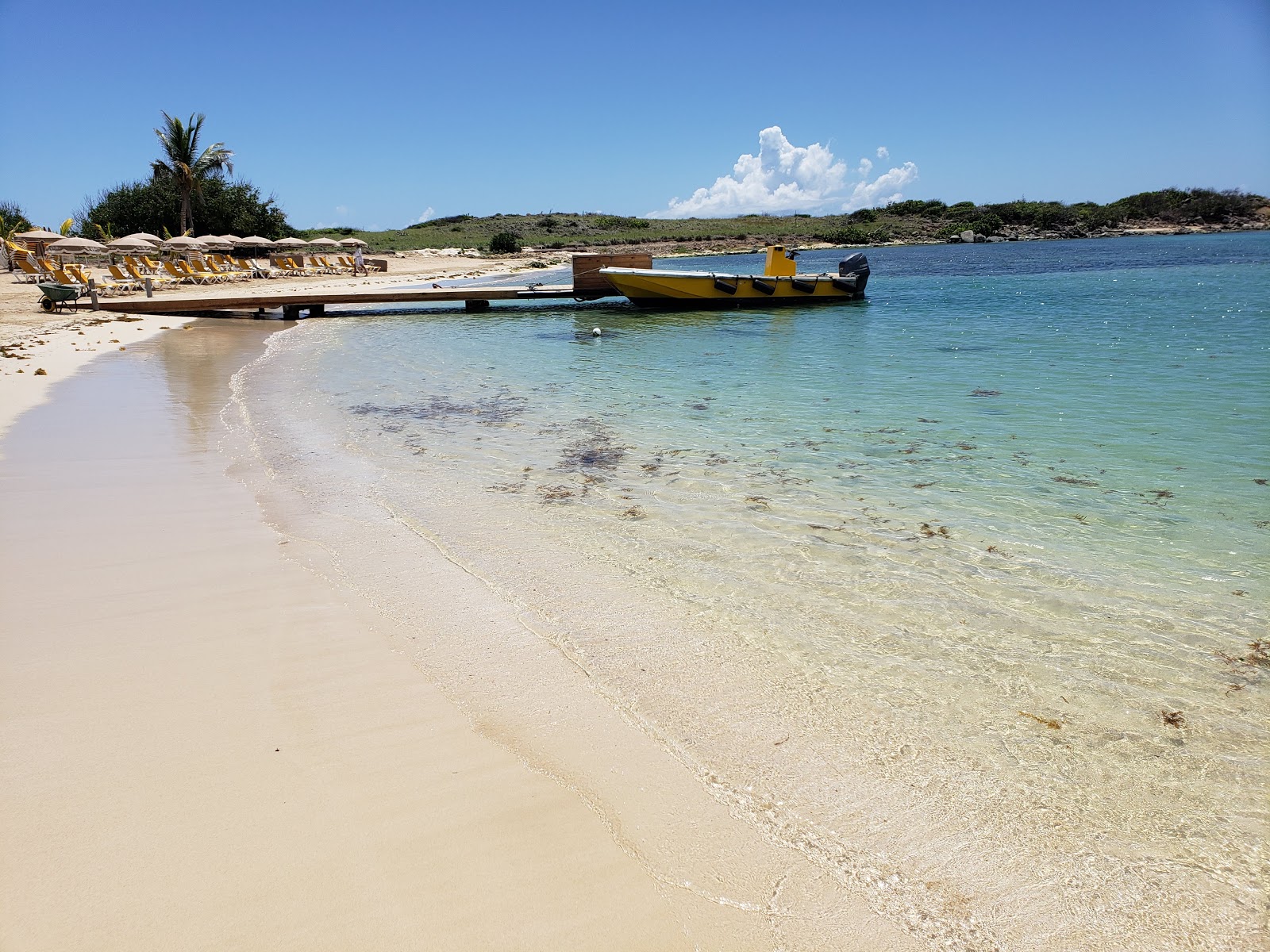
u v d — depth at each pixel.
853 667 3.80
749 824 2.74
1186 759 3.12
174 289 29.83
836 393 11.00
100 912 2.23
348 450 7.96
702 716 3.38
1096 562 5.05
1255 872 2.55
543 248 79.00
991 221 93.81
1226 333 15.98
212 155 50.62
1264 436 8.10
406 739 3.14
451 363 14.39
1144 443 7.96
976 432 8.61
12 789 2.75
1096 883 2.51
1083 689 3.61
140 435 8.38
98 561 4.95
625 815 2.75
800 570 4.97
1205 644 4.00
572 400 10.80
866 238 89.94
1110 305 22.75
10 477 6.75
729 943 2.22
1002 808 2.85
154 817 2.63
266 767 2.92
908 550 5.29
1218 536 5.47
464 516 5.98
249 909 2.26
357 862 2.46
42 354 14.38
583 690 3.56
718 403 10.49
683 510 6.13
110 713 3.26
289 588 4.60
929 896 2.45
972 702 3.51
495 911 2.29
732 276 22.56
